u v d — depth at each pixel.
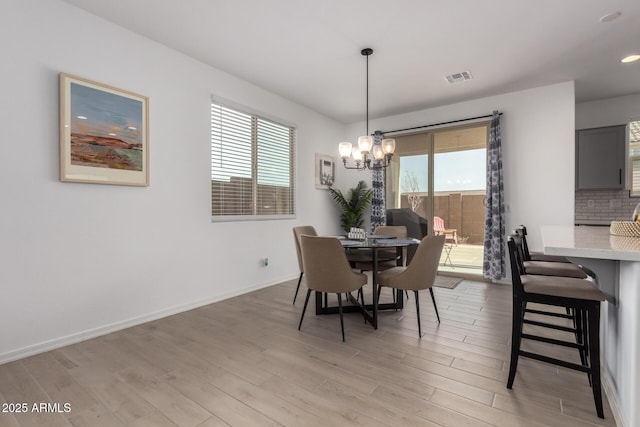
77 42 2.53
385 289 4.14
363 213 5.79
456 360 2.19
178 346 2.43
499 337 2.58
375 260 2.84
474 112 4.64
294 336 2.62
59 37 2.43
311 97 4.57
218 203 3.73
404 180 5.38
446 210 4.98
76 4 2.49
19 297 2.24
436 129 4.98
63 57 2.45
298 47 3.17
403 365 2.12
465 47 3.15
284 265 4.62
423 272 2.68
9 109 2.20
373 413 1.62
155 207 3.07
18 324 2.24
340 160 5.84
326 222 5.52
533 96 4.21
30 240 2.29
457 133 4.88
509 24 2.75
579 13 2.59
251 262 4.10
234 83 3.85
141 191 2.96
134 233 2.90
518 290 1.79
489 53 3.27
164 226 3.14
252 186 4.16
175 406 1.68
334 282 2.58
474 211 4.75
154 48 3.05
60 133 2.42
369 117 5.56
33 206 2.31
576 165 4.79
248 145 4.11
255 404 1.70
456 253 4.92
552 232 2.30
